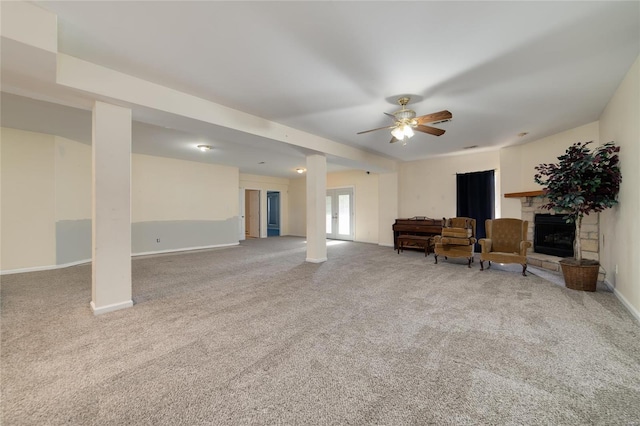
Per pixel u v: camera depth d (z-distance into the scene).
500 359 1.95
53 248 4.87
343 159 5.87
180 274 4.46
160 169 6.84
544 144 5.11
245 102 3.43
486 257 4.62
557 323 2.53
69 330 2.38
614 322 2.54
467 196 6.57
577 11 1.87
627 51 2.37
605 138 3.68
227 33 2.11
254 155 6.66
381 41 2.21
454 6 1.82
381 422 1.39
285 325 2.50
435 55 2.41
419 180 7.52
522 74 2.76
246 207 11.19
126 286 2.89
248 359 1.95
